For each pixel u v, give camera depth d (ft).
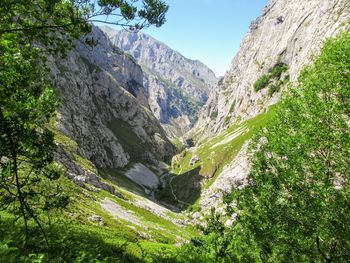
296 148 62.03
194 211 541.75
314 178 59.88
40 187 54.90
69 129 570.87
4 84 46.85
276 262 64.28
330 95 64.23
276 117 70.33
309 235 59.93
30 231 63.52
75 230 98.17
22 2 45.27
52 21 50.96
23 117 45.50
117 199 419.13
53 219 91.71
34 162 47.62
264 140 74.49
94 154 645.92
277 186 63.26
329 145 58.70
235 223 71.15
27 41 53.26
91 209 294.05
